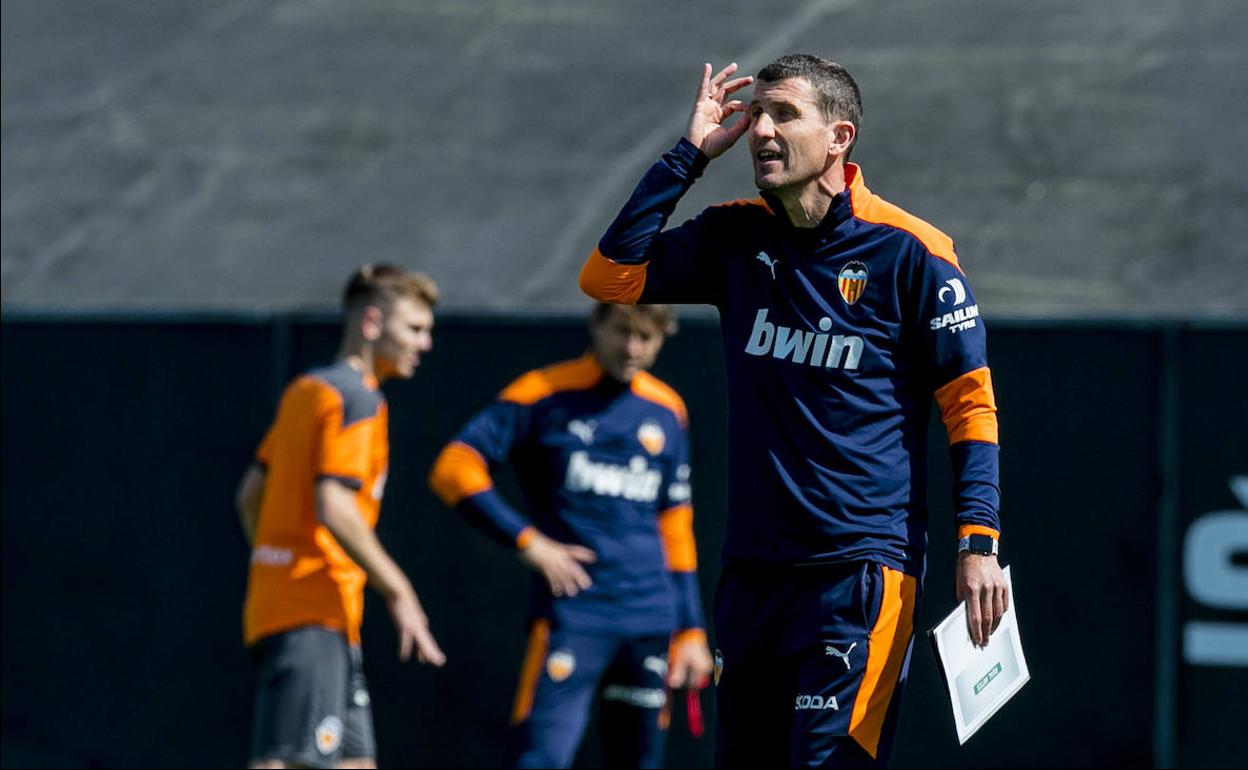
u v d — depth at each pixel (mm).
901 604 16125
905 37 42094
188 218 37938
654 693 25406
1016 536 27078
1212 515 26703
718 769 17156
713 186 35375
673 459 25781
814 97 15750
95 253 36812
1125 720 26766
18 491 29844
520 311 28844
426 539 28516
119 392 29719
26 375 29953
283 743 21609
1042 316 27438
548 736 24734
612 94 40781
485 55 43031
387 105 41406
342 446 21484
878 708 16125
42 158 40250
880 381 16062
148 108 41938
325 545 21938
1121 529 26906
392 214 37500
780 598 16328
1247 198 35844
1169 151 37469
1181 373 26828
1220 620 26641
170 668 29297
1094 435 27016
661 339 25391
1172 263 34094
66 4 46625
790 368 16125
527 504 27219
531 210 37062
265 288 35312
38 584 29688
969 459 15812
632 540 25250
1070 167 37062
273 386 29359
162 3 46375
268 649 21891
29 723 29500
